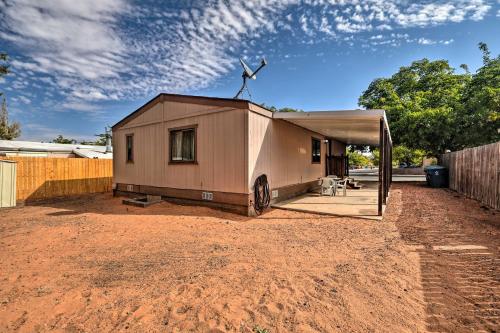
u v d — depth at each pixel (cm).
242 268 343
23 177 991
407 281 301
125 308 251
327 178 1026
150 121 931
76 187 1168
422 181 1808
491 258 367
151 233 515
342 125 912
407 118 1539
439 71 1847
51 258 385
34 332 216
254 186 702
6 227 572
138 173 986
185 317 236
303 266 348
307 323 225
